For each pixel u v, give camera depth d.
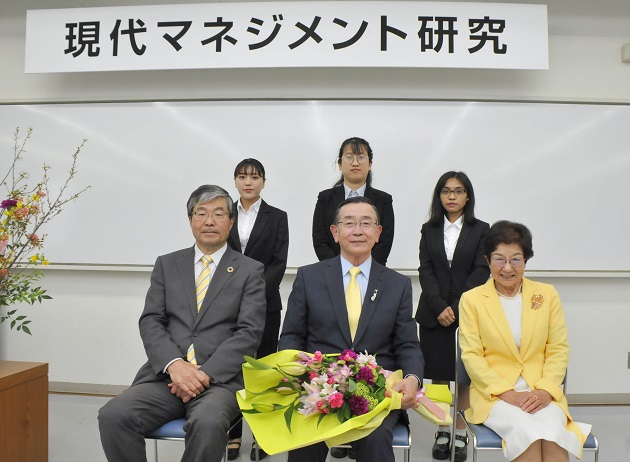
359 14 3.22
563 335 2.09
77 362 3.76
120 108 3.69
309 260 3.63
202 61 3.29
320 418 1.61
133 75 3.70
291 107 3.62
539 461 1.76
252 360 1.71
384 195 2.84
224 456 1.99
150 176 3.69
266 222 2.81
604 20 3.60
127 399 1.86
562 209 3.57
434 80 3.58
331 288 2.01
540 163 3.57
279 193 3.63
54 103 3.72
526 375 2.03
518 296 2.15
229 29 3.27
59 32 3.37
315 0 3.24
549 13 3.58
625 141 3.56
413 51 3.21
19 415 2.07
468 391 2.48
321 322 2.00
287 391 1.76
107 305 3.75
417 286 3.60
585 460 2.68
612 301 3.61
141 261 3.70
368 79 3.59
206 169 3.66
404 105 3.58
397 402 1.67
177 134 3.67
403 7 3.21
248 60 3.27
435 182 3.58
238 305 2.11
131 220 3.70
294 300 2.06
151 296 2.16
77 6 3.72
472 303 2.14
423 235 2.85
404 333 1.99
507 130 3.57
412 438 2.98
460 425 2.55
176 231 3.68
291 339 2.02
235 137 3.64
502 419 1.87
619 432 3.07
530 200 3.58
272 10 3.25
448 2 3.21
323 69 3.60
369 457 1.69
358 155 2.78
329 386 1.62
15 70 3.78
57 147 3.73
